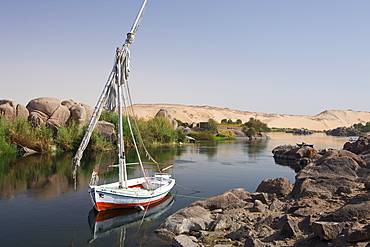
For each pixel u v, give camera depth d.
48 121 46.09
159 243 12.25
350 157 19.38
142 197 17.23
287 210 13.29
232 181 25.44
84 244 12.48
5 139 39.94
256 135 102.38
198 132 86.56
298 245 9.32
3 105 43.59
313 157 36.19
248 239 10.16
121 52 17.03
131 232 13.76
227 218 13.02
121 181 17.91
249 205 14.79
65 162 33.34
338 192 14.31
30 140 41.06
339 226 9.05
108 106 17.30
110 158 37.66
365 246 7.65
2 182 23.23
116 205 16.55
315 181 15.84
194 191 21.81
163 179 21.69
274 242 10.01
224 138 87.12
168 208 17.58
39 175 26.03
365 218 9.98
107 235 13.43
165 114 72.00
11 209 16.83
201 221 13.21
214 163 35.94
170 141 60.09
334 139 101.31
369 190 13.93
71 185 22.58
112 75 16.92
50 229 14.08
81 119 49.06
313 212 11.98
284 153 42.62
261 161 39.06
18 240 12.80
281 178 17.55
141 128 53.41
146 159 37.91
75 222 15.00
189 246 10.75
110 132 47.69
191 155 43.25
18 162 32.53
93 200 16.27
